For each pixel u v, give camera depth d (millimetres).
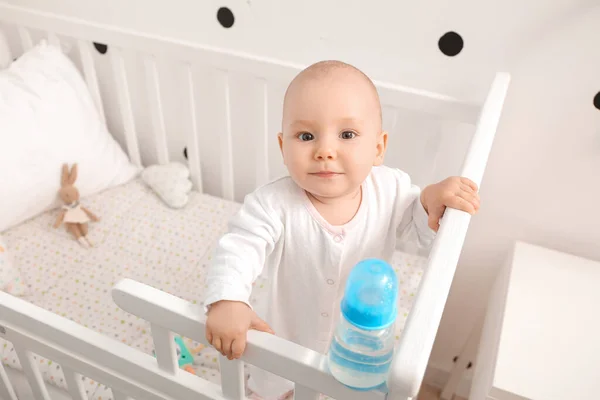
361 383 528
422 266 1252
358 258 782
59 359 827
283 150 689
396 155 1291
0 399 1113
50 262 1313
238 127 1444
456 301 1460
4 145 1289
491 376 892
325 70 649
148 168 1545
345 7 1131
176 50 1271
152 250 1372
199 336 634
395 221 802
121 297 655
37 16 1384
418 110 1113
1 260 1195
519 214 1233
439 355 1601
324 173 655
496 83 973
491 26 1028
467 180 719
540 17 980
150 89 1413
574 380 863
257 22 1237
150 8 1336
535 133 1107
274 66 1184
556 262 1114
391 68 1170
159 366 730
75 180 1413
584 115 1044
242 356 621
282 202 740
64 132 1394
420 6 1063
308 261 762
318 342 860
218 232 1428
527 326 959
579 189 1135
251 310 635
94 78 1478
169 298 640
